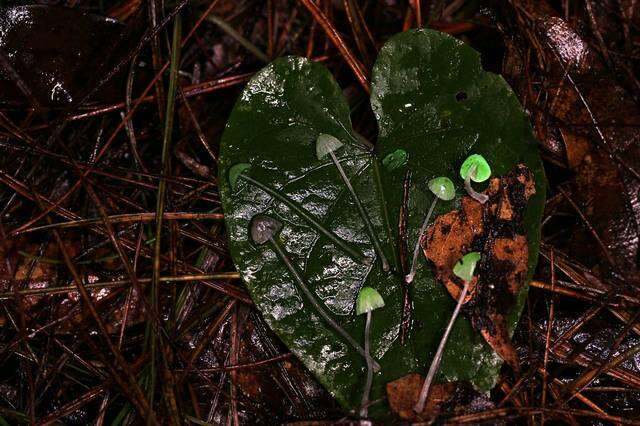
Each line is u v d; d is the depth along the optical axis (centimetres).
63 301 38
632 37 41
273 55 44
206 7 44
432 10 43
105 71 38
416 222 35
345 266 35
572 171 38
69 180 40
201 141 41
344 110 36
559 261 37
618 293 36
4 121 38
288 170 36
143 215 38
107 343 37
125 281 37
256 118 36
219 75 44
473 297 34
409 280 35
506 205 35
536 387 36
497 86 35
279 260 35
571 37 38
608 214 37
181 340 37
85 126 40
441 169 36
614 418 34
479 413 33
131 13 41
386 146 36
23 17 37
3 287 38
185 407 36
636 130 37
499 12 40
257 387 36
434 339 34
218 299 37
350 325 35
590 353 36
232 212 35
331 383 34
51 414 35
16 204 39
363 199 36
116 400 37
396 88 36
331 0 43
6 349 37
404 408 33
